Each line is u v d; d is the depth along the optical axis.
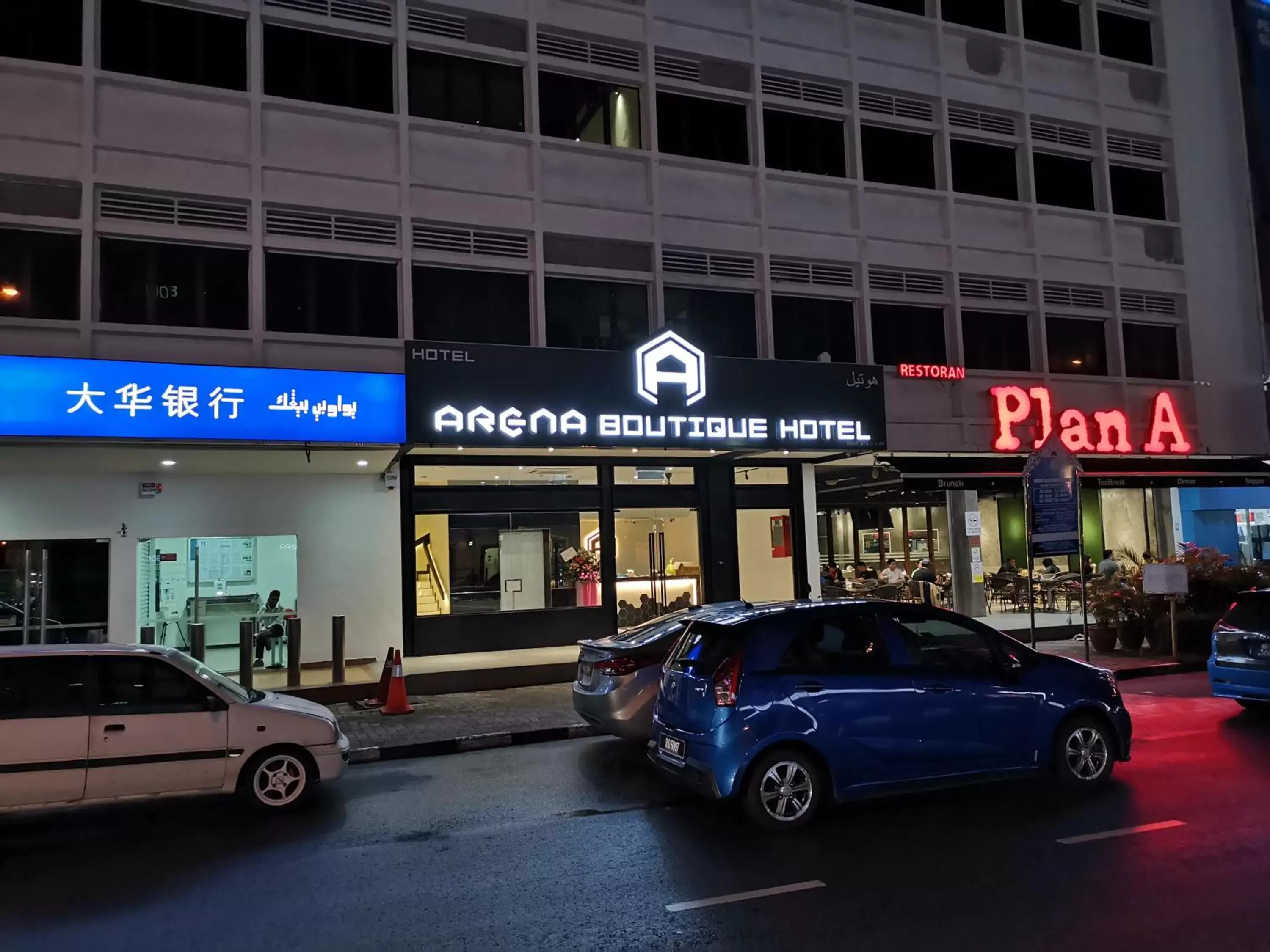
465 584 15.12
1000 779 6.86
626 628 15.99
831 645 6.71
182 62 13.26
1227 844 5.77
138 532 13.75
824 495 21.50
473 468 15.29
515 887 5.46
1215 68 21.23
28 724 6.71
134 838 6.67
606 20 15.73
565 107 15.49
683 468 16.52
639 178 15.75
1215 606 14.62
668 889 5.33
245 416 11.48
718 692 6.42
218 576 14.23
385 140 14.16
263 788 7.25
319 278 13.72
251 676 11.89
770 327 16.33
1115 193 20.03
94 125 12.62
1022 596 21.19
